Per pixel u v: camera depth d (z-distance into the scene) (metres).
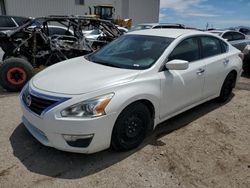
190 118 4.61
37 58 6.47
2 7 28.02
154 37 4.16
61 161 3.21
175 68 3.55
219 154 3.51
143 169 3.12
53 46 6.47
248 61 8.09
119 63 3.78
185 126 4.29
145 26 14.98
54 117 2.90
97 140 3.00
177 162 3.28
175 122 4.43
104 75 3.35
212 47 4.75
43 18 6.57
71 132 2.90
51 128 2.95
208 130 4.19
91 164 3.17
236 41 10.41
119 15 39.28
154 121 3.67
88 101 2.93
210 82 4.59
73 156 3.31
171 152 3.49
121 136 3.25
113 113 3.03
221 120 4.59
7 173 2.96
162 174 3.04
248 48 8.15
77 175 2.97
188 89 4.07
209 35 4.72
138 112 3.36
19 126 4.07
